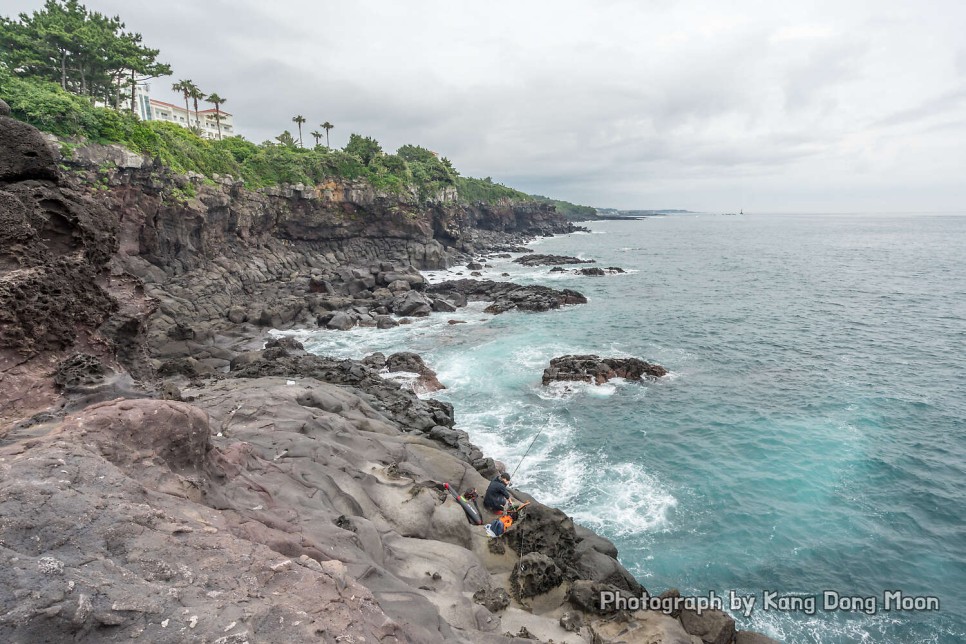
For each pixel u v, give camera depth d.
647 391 29.66
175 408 8.59
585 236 184.00
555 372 31.19
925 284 66.12
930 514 17.95
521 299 55.28
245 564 6.07
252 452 12.23
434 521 12.70
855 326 44.53
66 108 41.88
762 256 108.12
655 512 18.22
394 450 16.34
